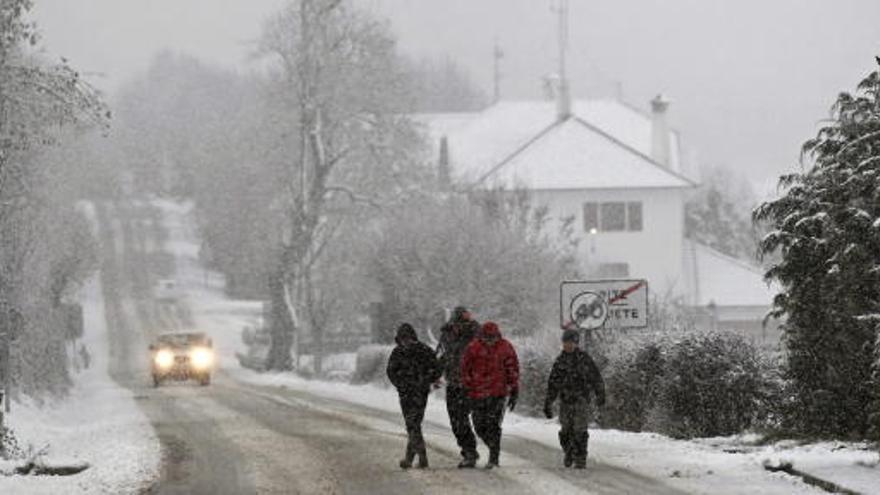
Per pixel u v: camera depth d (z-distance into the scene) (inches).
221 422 2650.1
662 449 1913.1
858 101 1787.6
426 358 1732.3
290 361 6560.0
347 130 6806.1
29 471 1744.6
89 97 2410.2
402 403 1743.4
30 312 3634.4
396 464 1776.6
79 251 6102.4
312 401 3476.9
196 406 3309.5
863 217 1716.3
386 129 6776.6
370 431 2348.7
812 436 1882.4
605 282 2337.6
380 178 6707.7
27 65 2448.3
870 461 1558.8
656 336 2242.9
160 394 4138.8
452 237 5137.8
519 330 5000.0
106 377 6338.6
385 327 5344.5
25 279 3518.7
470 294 5029.5
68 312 6776.6
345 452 1947.6
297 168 6919.3
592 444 2009.1
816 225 1824.6
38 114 2393.0
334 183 6909.5
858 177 1724.9
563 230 5856.3
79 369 6815.9
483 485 1526.8
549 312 5012.3
